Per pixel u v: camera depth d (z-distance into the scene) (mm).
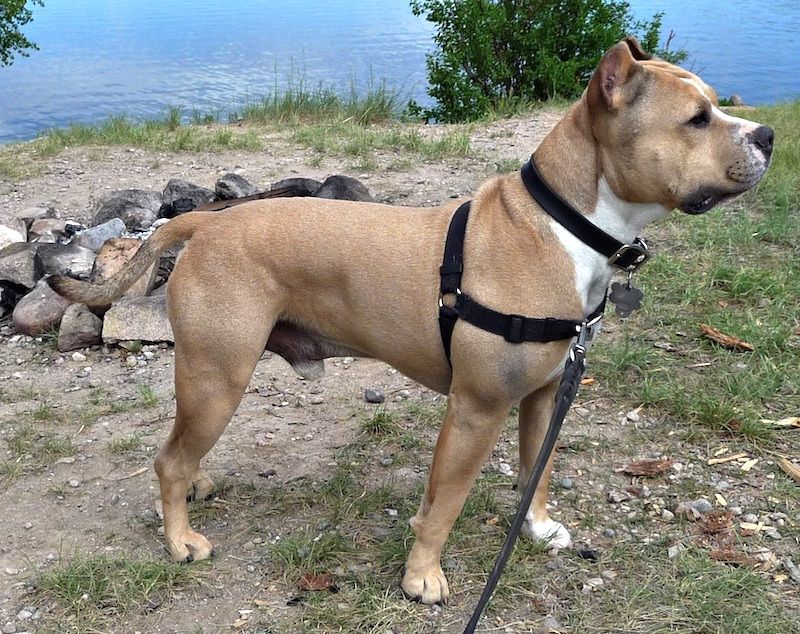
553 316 1213
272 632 1275
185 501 1424
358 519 1498
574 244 1212
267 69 11734
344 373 2014
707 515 1488
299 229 1321
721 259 2393
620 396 1832
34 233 2674
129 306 2115
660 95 1175
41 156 3771
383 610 1299
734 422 1710
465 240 1250
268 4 29156
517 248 1220
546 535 1426
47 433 1775
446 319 1242
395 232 1301
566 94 5449
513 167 3428
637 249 1229
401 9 25672
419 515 1334
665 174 1183
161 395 1923
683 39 14750
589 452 1667
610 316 2145
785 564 1372
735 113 4379
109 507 1555
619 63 1168
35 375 2023
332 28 18938
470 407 1258
